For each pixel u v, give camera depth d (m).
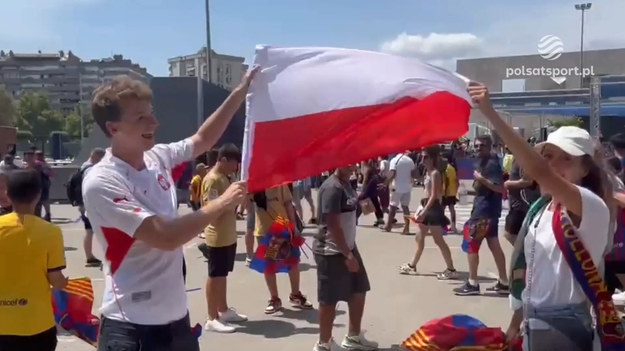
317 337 6.64
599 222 2.84
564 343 2.85
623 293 7.21
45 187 15.37
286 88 3.27
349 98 3.24
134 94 2.78
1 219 4.04
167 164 3.11
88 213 2.76
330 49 3.38
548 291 2.95
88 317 4.62
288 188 8.02
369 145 3.30
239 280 9.34
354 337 6.03
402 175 14.07
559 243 2.89
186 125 20.20
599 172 3.03
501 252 8.25
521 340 3.19
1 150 39.62
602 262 2.97
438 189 9.23
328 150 3.27
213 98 21.69
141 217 2.63
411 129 3.30
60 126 108.88
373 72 3.29
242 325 7.08
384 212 16.12
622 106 21.98
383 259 10.96
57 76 155.50
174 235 2.61
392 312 7.54
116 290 2.80
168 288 2.84
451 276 9.24
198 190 10.40
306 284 9.11
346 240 5.79
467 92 3.01
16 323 3.97
